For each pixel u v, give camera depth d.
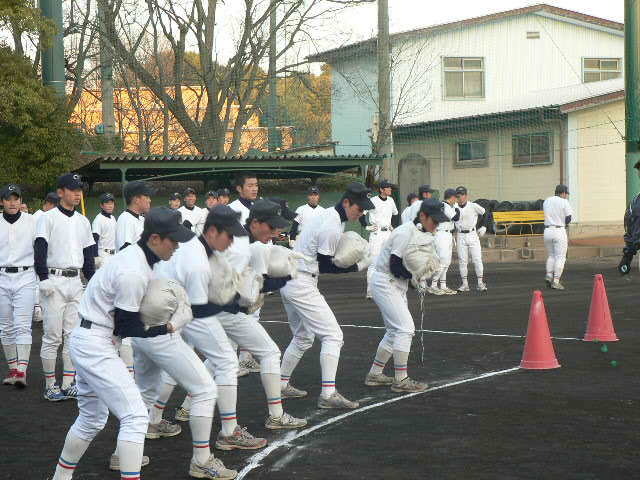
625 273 10.87
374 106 35.53
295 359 8.34
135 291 5.29
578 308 14.69
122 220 9.41
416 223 8.30
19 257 9.18
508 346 11.06
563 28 36.53
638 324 12.74
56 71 25.33
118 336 5.48
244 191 10.34
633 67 21.42
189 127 32.91
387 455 6.39
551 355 9.66
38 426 7.54
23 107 23.52
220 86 32.97
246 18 31.86
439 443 6.69
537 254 26.03
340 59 36.44
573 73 36.81
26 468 6.30
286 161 25.70
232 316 7.02
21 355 9.13
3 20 23.05
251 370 9.73
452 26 34.78
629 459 6.19
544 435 6.86
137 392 5.40
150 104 45.22
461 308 15.02
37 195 25.22
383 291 8.45
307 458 6.37
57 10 25.16
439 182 33.03
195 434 5.95
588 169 29.22
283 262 7.25
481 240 27.22
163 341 5.86
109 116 32.41
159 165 24.08
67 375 8.66
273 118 35.88
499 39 35.72
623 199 29.77
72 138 25.11
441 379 9.09
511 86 35.94
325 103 49.09
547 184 29.58
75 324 8.68
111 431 7.34
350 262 7.80
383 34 27.58
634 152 21.55
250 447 6.65
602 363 9.84
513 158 30.62
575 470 5.96
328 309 7.96
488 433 6.95
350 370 9.67
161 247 5.36
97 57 37.31
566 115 28.77
